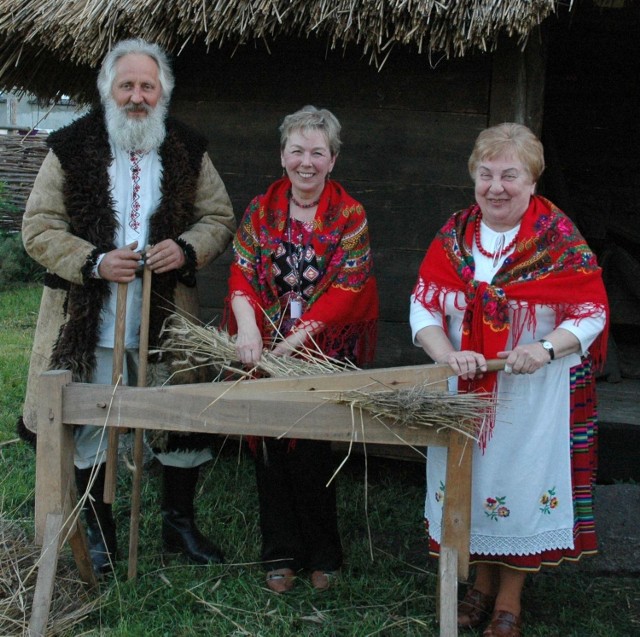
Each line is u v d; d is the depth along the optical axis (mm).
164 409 2654
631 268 5992
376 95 3928
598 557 3488
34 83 4387
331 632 2896
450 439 2527
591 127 6574
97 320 3094
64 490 2748
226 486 4152
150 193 3170
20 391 5551
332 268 2977
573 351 2604
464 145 3877
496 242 2717
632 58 6395
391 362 4098
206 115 4117
